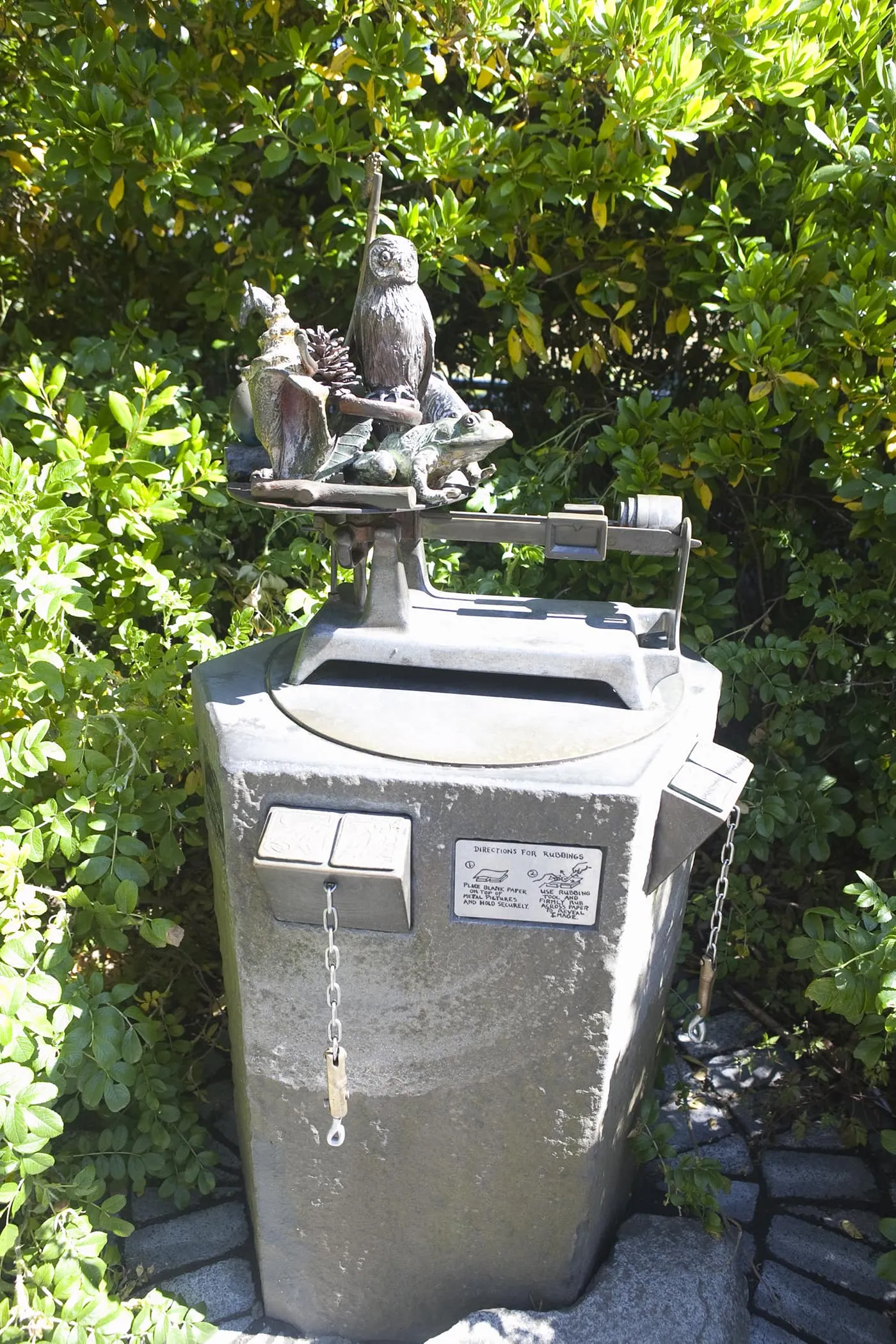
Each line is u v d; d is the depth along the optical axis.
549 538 1.57
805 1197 2.01
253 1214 1.83
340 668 1.65
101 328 2.94
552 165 2.18
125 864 1.73
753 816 2.29
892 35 2.29
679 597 1.60
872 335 2.04
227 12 2.31
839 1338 1.74
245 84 2.44
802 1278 1.84
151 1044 1.75
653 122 2.02
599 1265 1.81
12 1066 1.47
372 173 1.45
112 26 2.28
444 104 2.54
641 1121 1.87
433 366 1.57
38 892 1.86
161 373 2.11
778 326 2.04
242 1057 1.65
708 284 2.24
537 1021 1.47
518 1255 1.68
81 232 2.84
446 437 1.46
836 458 2.19
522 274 2.34
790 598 2.40
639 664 1.53
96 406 2.40
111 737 1.89
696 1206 1.83
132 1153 1.88
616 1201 1.86
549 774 1.35
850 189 2.14
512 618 1.63
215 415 2.50
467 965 1.45
